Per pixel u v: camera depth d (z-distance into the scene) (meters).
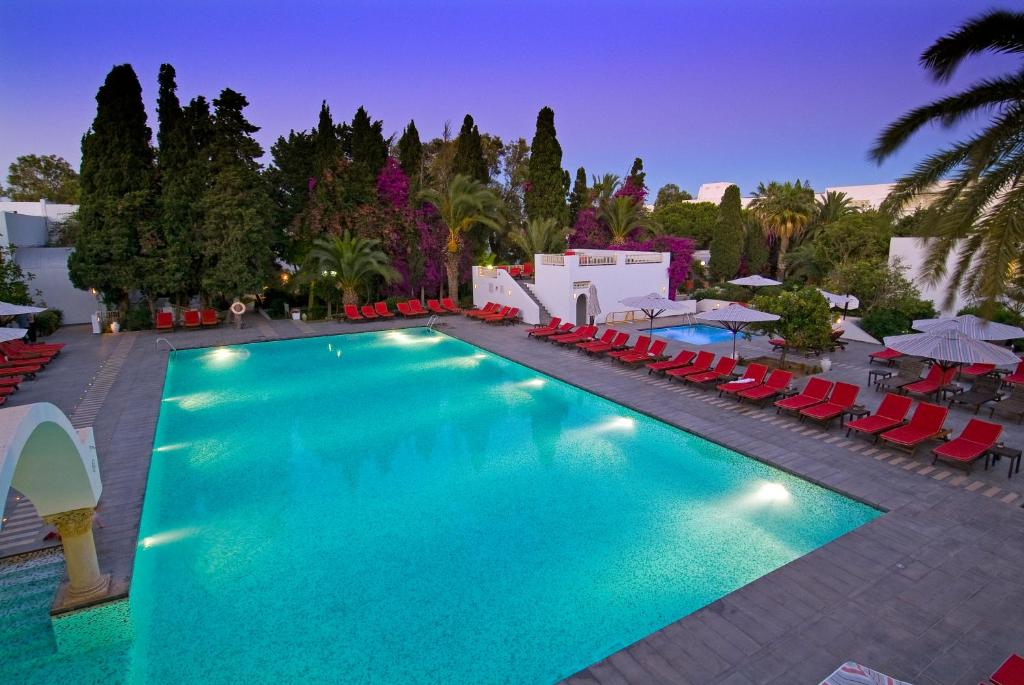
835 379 16.59
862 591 6.99
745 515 9.52
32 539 8.84
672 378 17.20
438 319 29.59
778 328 17.39
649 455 12.12
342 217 30.22
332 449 12.68
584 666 6.29
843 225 32.00
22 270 27.50
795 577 7.30
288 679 6.16
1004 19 7.29
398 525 9.38
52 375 18.48
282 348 23.62
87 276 25.17
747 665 5.82
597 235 37.44
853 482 9.99
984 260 7.39
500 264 37.47
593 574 7.94
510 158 47.38
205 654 6.54
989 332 12.94
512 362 20.27
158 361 20.52
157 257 26.17
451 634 6.83
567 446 12.70
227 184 26.73
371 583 7.83
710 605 6.79
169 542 8.95
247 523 9.51
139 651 6.58
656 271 28.83
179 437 13.44
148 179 25.88
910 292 21.70
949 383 14.83
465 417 14.72
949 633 6.23
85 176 25.09
